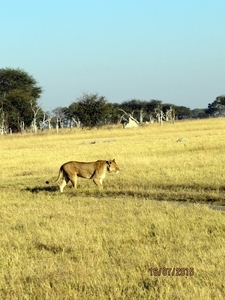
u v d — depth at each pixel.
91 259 9.84
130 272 8.98
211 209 14.20
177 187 18.45
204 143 33.72
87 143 45.91
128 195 17.89
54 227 12.49
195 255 9.89
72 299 8.00
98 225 12.59
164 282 8.41
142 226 12.36
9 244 11.26
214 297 7.71
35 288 8.55
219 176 19.55
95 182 19.22
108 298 7.97
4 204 16.67
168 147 33.59
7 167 28.38
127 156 28.83
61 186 19.41
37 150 40.28
